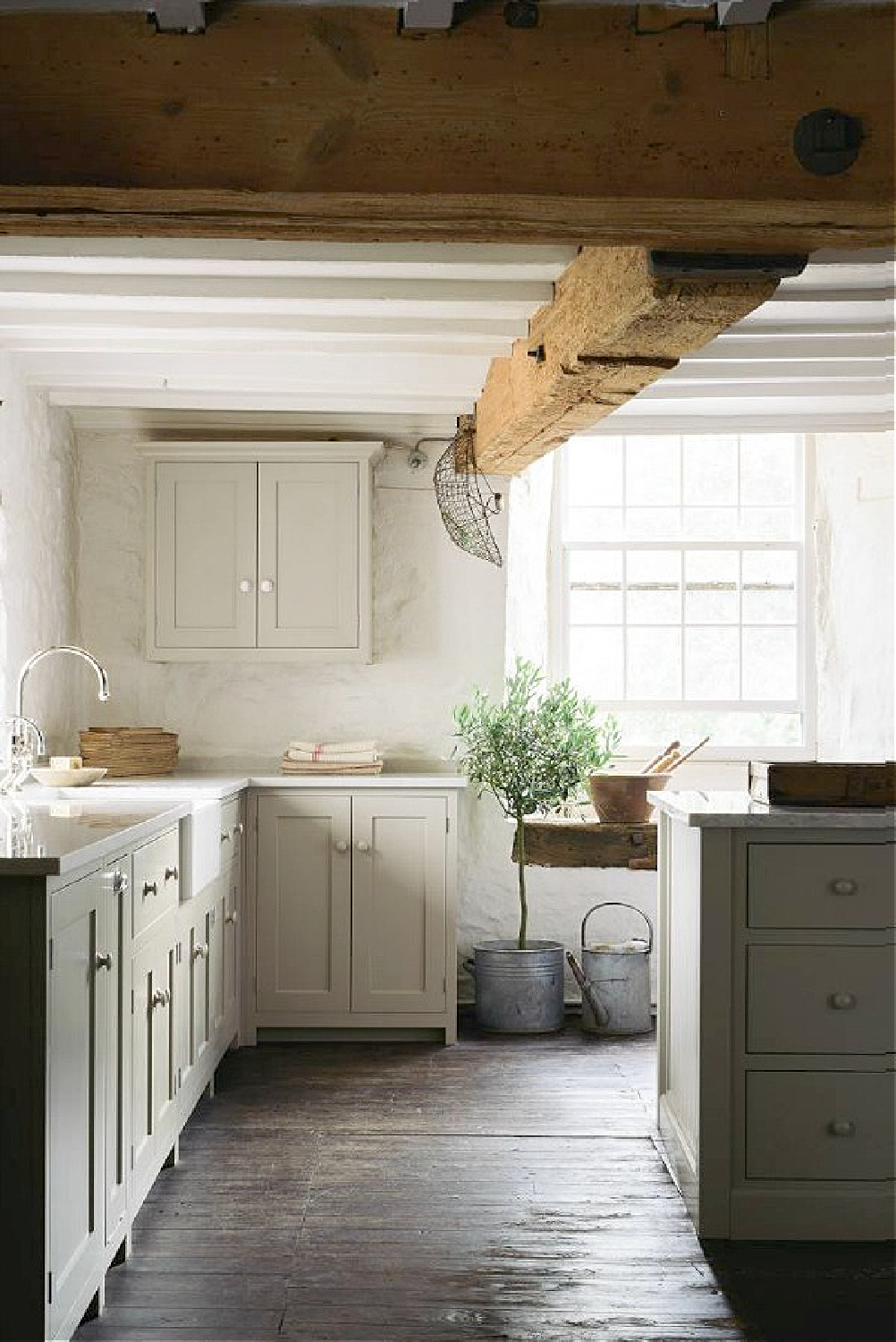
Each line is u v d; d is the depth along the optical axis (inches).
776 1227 159.5
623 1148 191.0
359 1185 175.6
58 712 257.3
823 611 288.8
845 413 259.6
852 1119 160.6
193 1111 207.9
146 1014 161.5
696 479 293.3
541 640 287.6
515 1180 177.9
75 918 129.3
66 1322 125.6
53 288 180.1
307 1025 249.8
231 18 117.3
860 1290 145.9
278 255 167.8
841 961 160.6
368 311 194.4
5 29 116.3
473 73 118.3
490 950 260.5
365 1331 134.8
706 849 160.7
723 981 160.1
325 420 271.0
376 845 251.0
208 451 259.1
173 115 117.0
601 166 119.1
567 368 173.3
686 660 292.2
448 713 276.4
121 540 273.3
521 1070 231.9
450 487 272.5
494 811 278.2
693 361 222.7
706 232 128.8
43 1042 119.7
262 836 250.4
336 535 260.4
